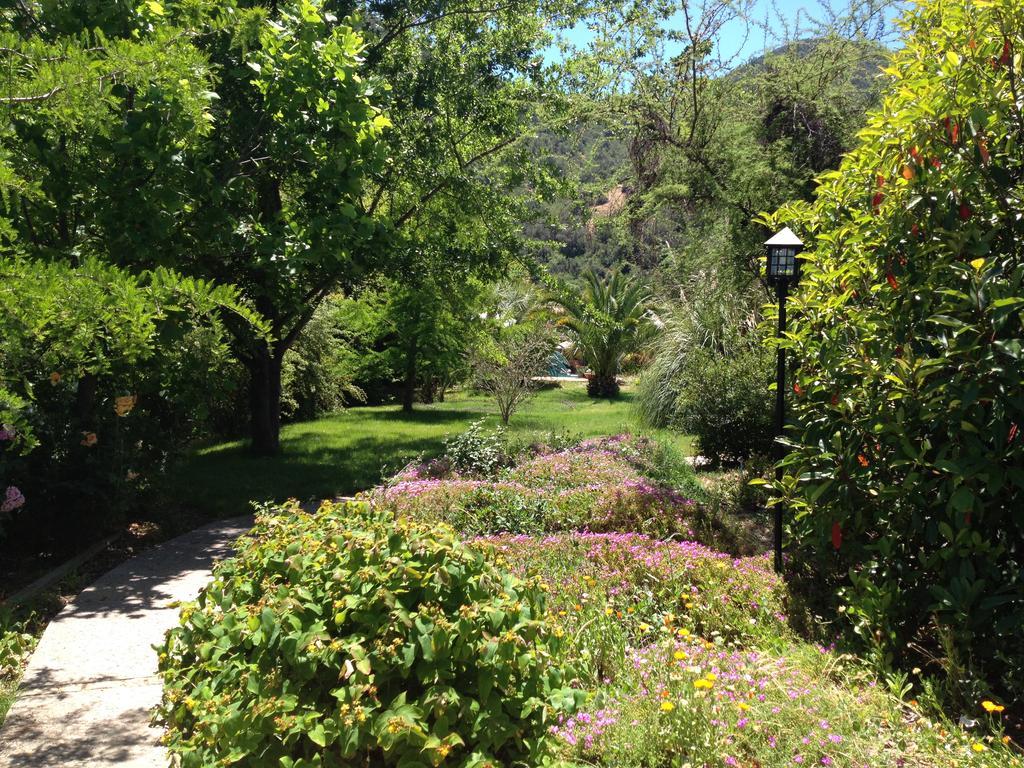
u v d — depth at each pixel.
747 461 9.49
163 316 3.15
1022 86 3.82
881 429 3.82
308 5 6.69
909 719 3.23
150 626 5.11
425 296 12.74
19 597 5.62
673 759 2.71
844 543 4.27
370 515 3.85
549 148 12.51
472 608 2.74
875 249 4.28
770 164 10.38
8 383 3.54
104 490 6.98
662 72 11.26
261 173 7.78
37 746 3.54
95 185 5.20
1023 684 3.28
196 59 4.58
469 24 11.59
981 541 3.55
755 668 3.46
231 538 7.59
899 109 4.27
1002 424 3.36
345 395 22.91
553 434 10.93
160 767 3.36
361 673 2.60
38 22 5.23
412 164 10.84
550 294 25.62
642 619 4.34
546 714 2.80
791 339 4.92
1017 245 3.83
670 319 15.89
